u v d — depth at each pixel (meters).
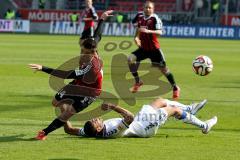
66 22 150.25
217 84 51.34
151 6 43.75
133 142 25.09
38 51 89.75
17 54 83.06
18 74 55.34
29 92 42.41
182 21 157.00
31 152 22.94
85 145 24.36
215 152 23.58
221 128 29.50
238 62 78.50
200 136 26.94
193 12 157.75
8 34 143.62
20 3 164.25
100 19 32.91
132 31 142.88
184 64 73.00
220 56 89.81
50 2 165.00
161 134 27.09
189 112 26.67
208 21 157.00
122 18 147.00
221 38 145.88
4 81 49.50
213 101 40.09
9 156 22.20
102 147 24.05
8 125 29.05
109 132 25.61
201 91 46.06
